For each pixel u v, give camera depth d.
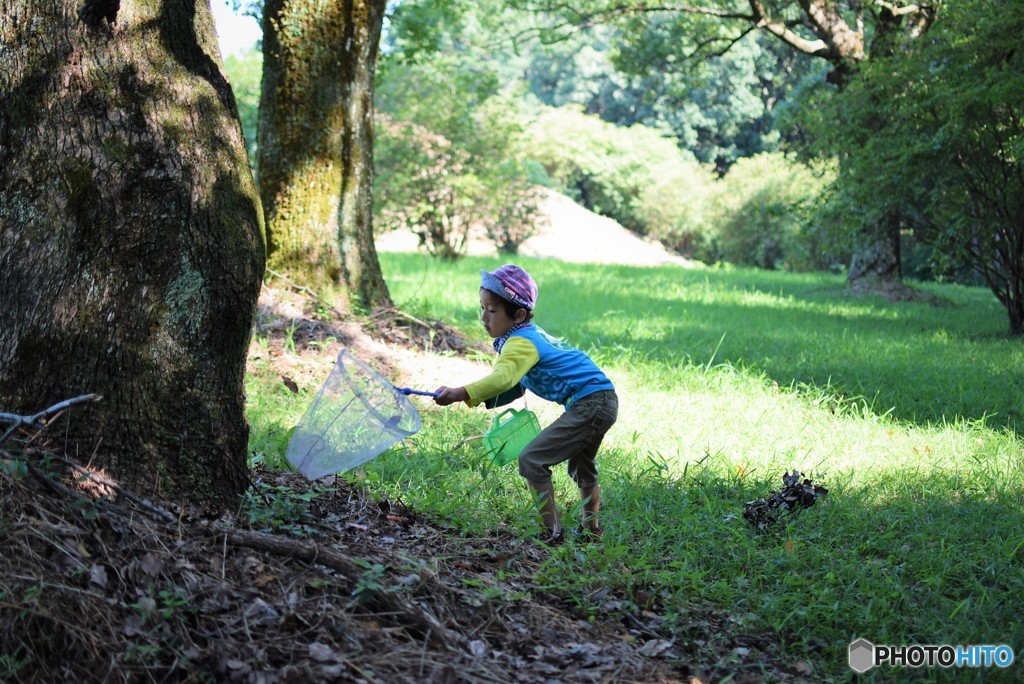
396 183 24.06
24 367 3.72
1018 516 5.64
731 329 13.46
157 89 3.95
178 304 3.87
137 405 3.78
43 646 3.00
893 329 14.20
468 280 18.67
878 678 3.80
